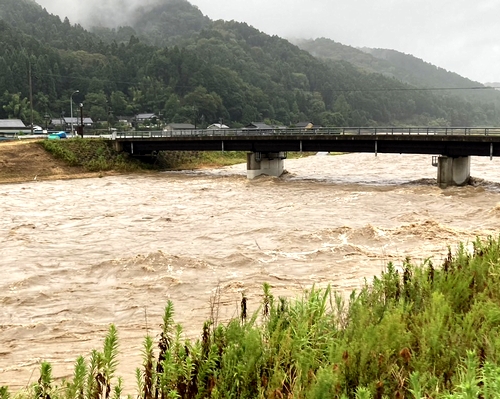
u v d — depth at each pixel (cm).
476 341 640
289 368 603
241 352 630
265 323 812
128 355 1112
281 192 4000
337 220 2755
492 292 849
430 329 657
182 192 4184
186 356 627
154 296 1553
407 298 877
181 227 2658
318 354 639
